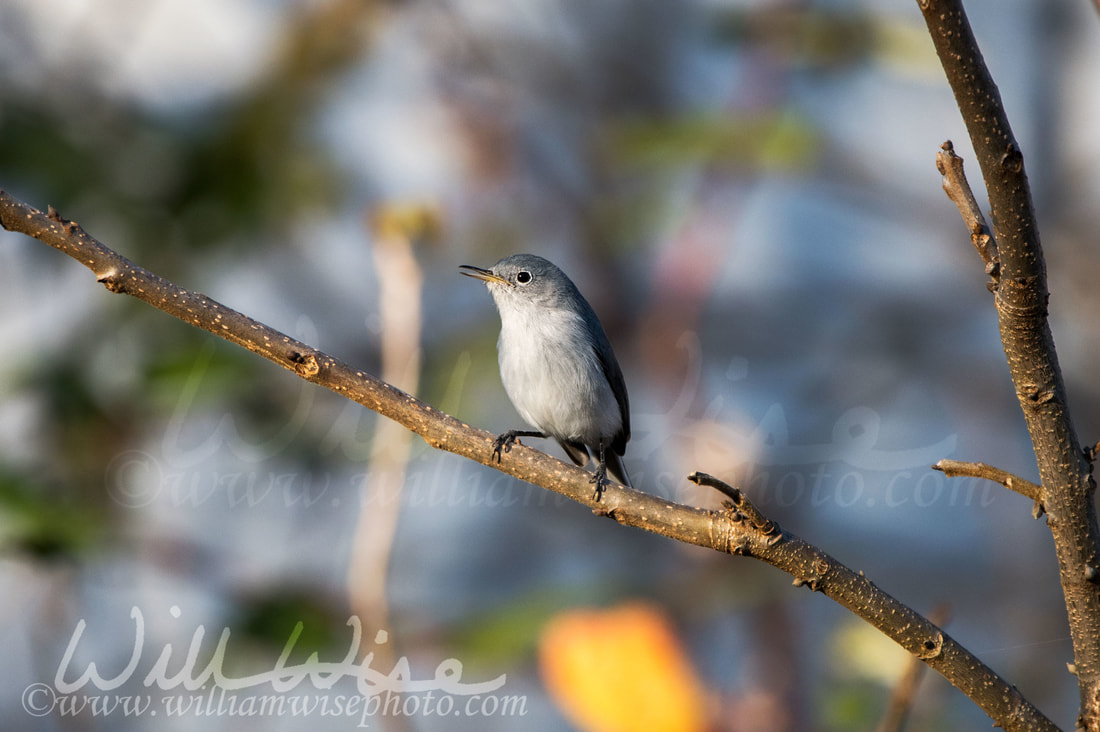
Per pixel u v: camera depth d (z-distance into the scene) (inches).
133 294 217.9
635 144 448.1
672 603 375.9
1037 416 180.4
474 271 408.2
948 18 153.3
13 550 340.5
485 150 506.9
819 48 457.1
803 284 564.4
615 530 471.5
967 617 489.7
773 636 386.6
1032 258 168.7
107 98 450.0
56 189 423.2
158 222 437.1
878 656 354.9
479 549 469.1
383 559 331.3
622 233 480.4
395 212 344.5
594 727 271.0
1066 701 442.9
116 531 366.6
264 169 448.8
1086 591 184.5
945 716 354.0
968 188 183.9
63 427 378.9
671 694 270.4
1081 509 181.9
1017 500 513.7
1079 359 516.4
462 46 518.9
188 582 396.5
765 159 427.8
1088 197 530.6
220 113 463.2
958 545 513.3
